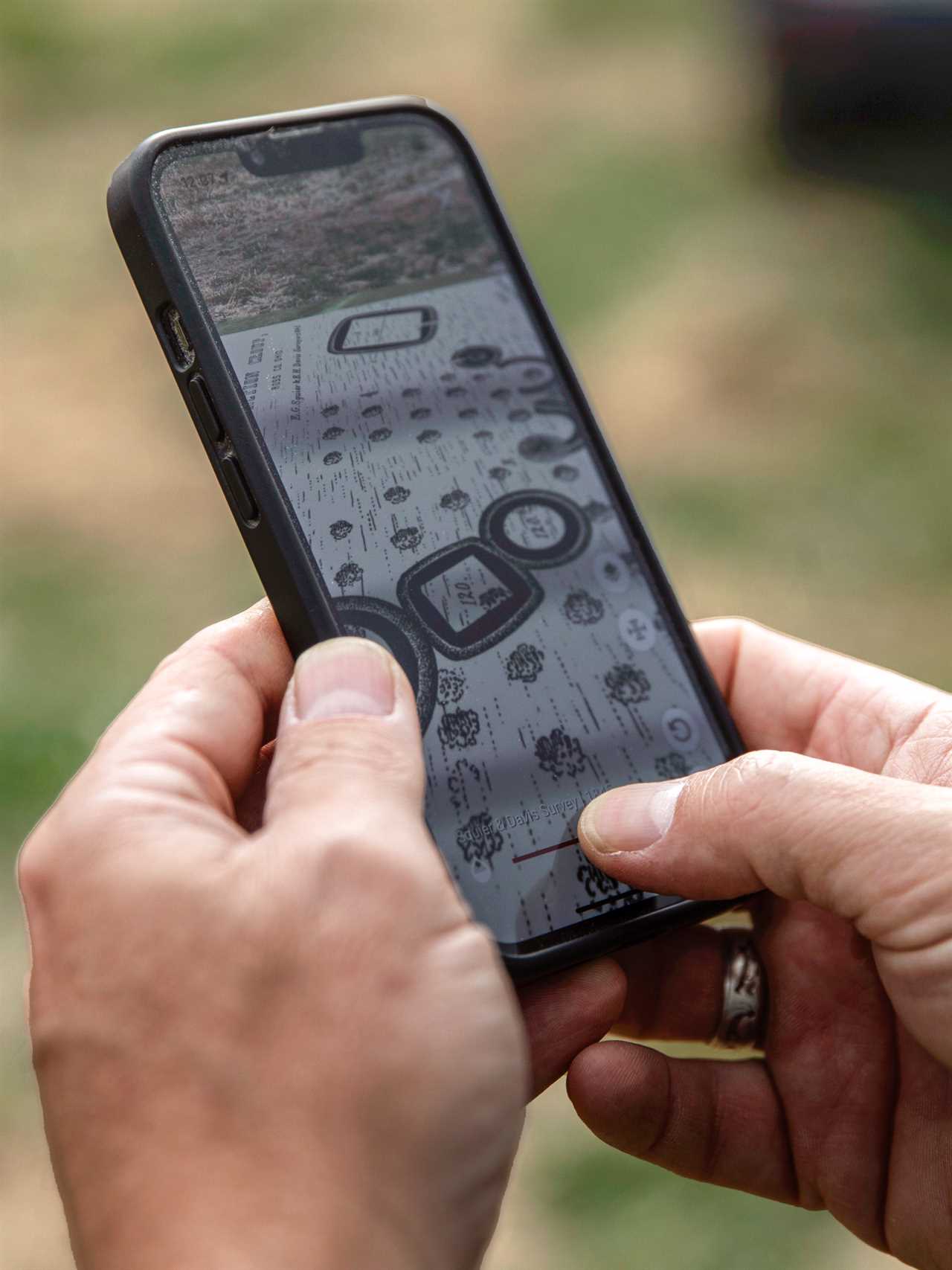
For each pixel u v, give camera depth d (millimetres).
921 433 825
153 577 745
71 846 340
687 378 881
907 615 707
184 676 368
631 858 375
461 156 417
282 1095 322
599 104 1245
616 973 384
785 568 737
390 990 324
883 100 1054
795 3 1049
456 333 409
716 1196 511
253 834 367
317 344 392
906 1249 405
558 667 394
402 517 391
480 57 1356
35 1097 537
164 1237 317
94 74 1344
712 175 1118
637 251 1019
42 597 734
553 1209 511
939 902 359
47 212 1111
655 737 396
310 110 404
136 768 348
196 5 1506
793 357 893
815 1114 407
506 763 384
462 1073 325
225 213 390
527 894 377
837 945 406
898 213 1051
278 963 325
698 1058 416
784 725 430
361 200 405
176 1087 325
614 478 411
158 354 939
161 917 330
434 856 334
